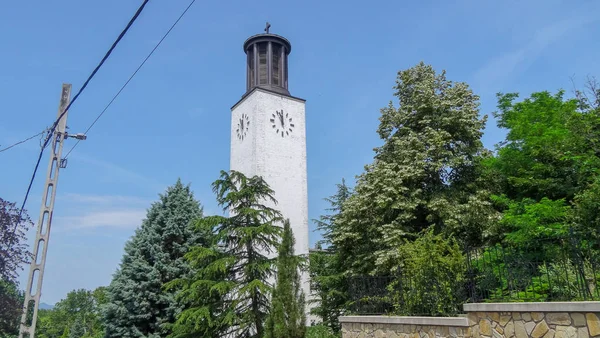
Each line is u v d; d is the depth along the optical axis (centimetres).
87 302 7831
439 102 1966
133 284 2189
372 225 1844
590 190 1279
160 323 2159
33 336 1599
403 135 2050
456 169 1919
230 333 1669
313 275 2233
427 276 1048
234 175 1820
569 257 849
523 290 855
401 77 2186
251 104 3506
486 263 977
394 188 1775
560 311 698
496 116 1927
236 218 1781
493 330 809
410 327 1002
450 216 1708
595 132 1566
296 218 3378
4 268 1872
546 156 1599
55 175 1738
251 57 3756
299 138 3588
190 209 2458
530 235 1259
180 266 2273
